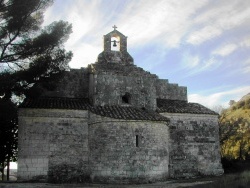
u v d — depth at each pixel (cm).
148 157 2595
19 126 2627
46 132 2662
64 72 2675
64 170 2636
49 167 2616
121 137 2581
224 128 5219
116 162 2545
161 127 2727
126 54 3139
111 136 2589
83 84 3084
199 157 3112
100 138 2622
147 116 2697
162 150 2691
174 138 3069
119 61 3094
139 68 3091
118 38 3192
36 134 2642
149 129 2648
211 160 3153
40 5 2428
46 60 2433
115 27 3181
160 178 2625
